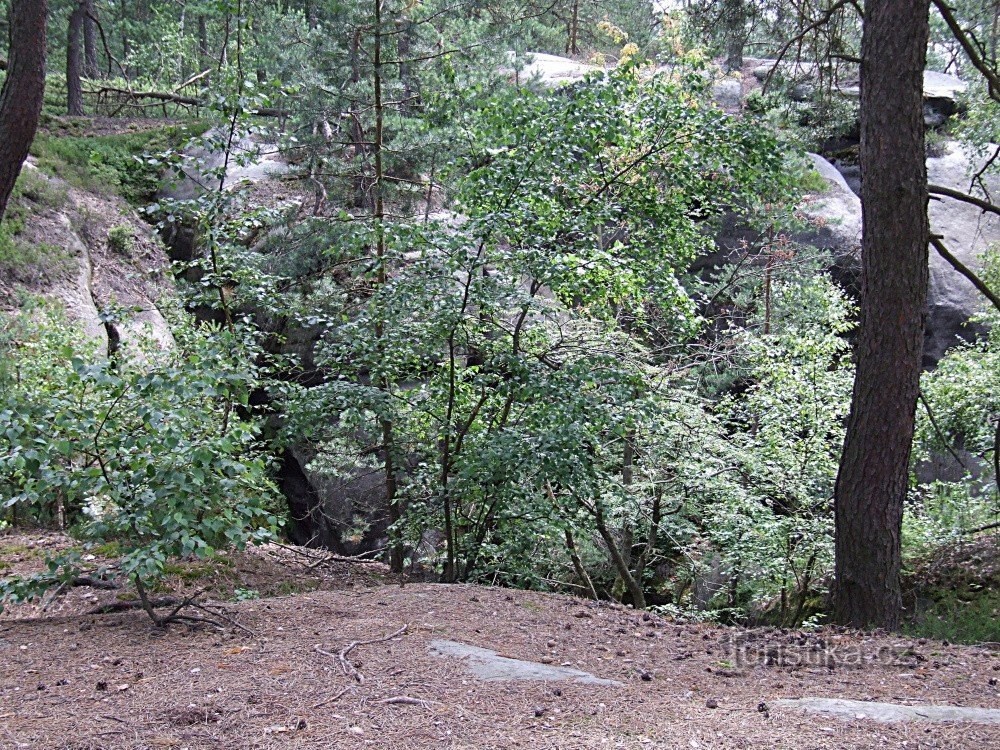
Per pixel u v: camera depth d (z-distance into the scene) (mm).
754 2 10320
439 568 10812
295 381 9898
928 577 11312
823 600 11406
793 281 15445
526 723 3875
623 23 27047
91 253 18781
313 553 10688
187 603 5520
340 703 4016
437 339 8781
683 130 9516
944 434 12711
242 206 9141
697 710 4164
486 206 8625
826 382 10828
